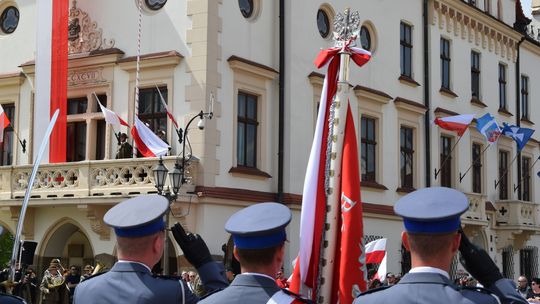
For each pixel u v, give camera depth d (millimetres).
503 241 31594
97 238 20719
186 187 19406
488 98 31938
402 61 27281
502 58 33250
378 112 25547
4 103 23453
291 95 22172
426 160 27703
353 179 7633
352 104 24453
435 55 28672
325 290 7523
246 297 4367
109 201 19625
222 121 20422
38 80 21719
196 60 20219
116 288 4547
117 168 19828
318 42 23500
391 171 26031
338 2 24281
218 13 20516
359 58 8070
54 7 21766
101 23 21875
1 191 21688
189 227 19469
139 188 19344
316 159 7949
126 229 4543
